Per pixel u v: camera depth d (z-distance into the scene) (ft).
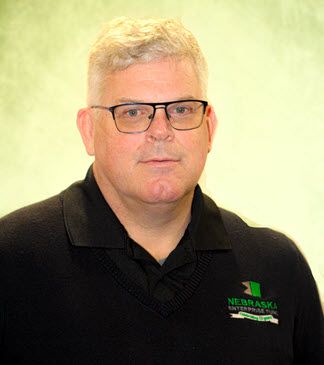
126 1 8.38
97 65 3.83
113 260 3.91
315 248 8.00
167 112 3.70
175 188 3.80
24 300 3.77
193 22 8.28
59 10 8.45
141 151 3.74
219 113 8.21
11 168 8.44
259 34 8.22
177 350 3.76
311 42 8.18
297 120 8.16
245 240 4.38
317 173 8.13
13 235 3.96
